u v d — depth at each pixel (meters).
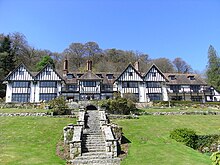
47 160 11.20
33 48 60.84
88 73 37.03
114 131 14.62
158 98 37.22
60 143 14.18
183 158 11.38
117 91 34.03
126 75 36.97
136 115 23.45
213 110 28.77
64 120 20.06
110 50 72.50
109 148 12.35
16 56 52.28
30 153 12.25
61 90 35.47
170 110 27.20
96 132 15.62
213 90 45.69
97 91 35.81
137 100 34.47
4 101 34.53
